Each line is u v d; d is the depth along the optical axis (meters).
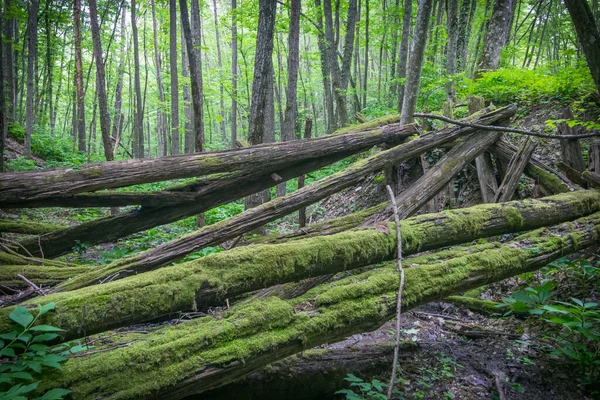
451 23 10.34
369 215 4.56
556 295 4.08
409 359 3.40
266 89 6.51
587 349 3.34
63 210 8.67
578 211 4.37
